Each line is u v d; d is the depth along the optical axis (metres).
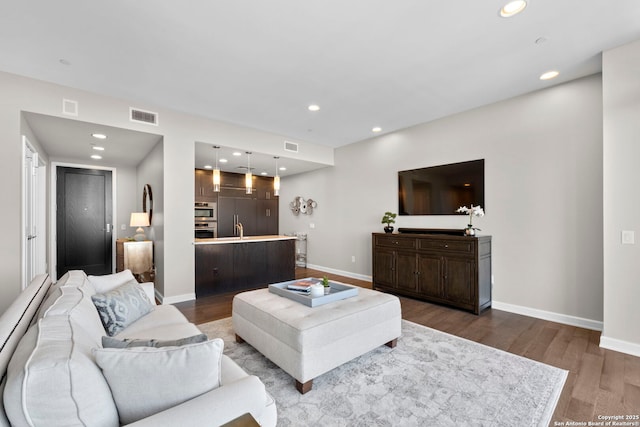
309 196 6.93
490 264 3.88
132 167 6.17
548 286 3.45
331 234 6.33
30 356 0.89
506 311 3.76
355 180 5.79
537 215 3.52
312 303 2.44
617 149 2.60
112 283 2.46
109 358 1.00
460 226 4.21
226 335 3.00
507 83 3.30
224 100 3.71
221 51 2.63
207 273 4.51
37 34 2.36
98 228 5.79
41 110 3.16
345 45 2.54
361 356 2.54
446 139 4.36
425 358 2.51
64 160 5.41
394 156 5.08
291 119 4.44
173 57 2.72
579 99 3.21
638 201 2.53
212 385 1.07
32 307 1.51
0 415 0.83
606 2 2.02
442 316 3.59
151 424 0.89
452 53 2.67
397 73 3.04
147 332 2.01
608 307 2.67
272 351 2.25
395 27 2.30
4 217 3.01
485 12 2.13
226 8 2.08
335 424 1.72
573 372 2.28
